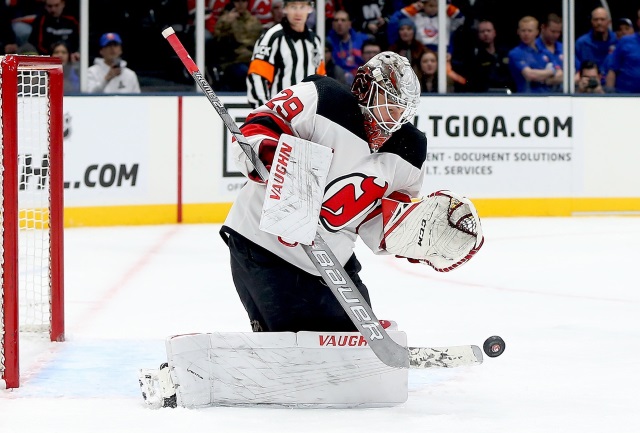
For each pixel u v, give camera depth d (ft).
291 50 43.55
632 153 62.54
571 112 61.87
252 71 43.73
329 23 60.70
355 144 19.07
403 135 19.71
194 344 19.61
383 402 20.11
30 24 56.24
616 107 62.28
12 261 21.43
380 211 20.02
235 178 58.23
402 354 18.74
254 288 19.76
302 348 19.69
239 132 18.65
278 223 18.42
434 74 61.87
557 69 63.36
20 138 46.09
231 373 19.70
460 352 19.06
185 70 59.16
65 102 53.98
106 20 57.31
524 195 61.72
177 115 56.95
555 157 61.87
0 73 21.27
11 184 21.26
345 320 20.18
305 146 18.48
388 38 61.41
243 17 59.11
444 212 19.31
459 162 60.90
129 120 55.77
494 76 63.00
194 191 57.52
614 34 64.34
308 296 19.65
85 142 54.60
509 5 62.28
